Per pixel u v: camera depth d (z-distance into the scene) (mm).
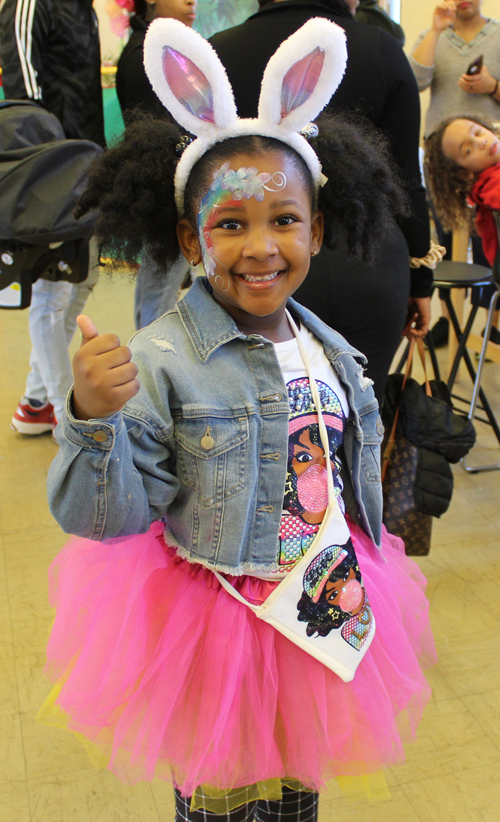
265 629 931
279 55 841
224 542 906
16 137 2004
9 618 1809
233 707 888
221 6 3338
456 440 1621
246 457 905
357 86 1409
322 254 1423
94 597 972
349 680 943
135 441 856
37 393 2711
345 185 1039
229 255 871
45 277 2137
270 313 902
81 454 763
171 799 1354
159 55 844
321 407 986
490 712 1548
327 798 1359
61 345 2467
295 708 927
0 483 2439
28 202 1913
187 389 889
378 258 1447
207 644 907
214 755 862
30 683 1607
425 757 1443
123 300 4270
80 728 929
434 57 3059
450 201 2559
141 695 900
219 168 872
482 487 2445
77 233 1940
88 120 2451
